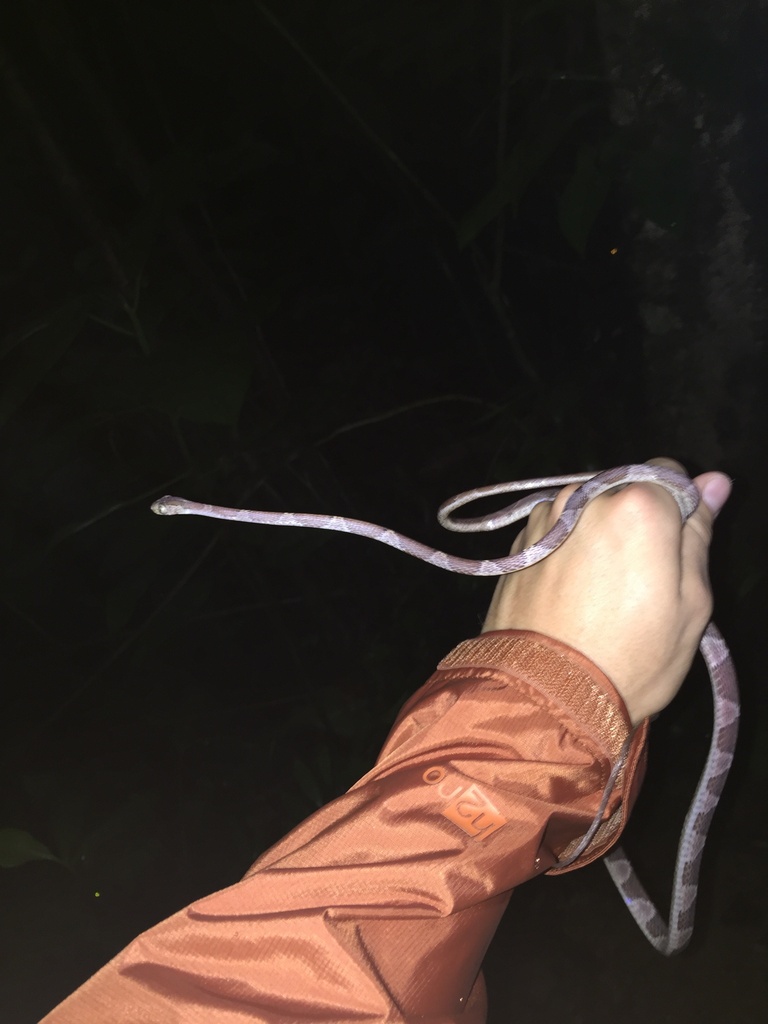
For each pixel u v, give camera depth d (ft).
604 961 3.35
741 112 2.54
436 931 0.94
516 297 4.89
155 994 0.89
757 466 3.13
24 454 3.26
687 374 3.06
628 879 2.34
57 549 4.24
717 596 3.33
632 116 2.61
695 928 3.35
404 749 1.07
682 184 2.13
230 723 4.58
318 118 4.19
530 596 1.20
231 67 3.91
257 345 3.64
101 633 4.47
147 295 2.84
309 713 4.01
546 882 3.72
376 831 0.98
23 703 4.62
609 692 1.08
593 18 2.85
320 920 0.91
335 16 3.20
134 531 2.94
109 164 3.57
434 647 4.25
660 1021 3.08
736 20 2.45
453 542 4.66
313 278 5.22
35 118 2.79
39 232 3.45
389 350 5.36
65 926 3.93
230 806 4.25
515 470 3.40
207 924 0.92
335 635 4.56
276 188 4.83
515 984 3.34
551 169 3.83
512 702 1.07
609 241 3.18
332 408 4.08
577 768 1.04
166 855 4.04
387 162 3.98
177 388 2.06
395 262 5.19
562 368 4.31
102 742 4.51
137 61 3.81
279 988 0.89
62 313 2.37
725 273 2.84
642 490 1.17
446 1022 0.93
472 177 4.57
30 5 2.91
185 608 4.25
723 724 2.10
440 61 3.16
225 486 3.68
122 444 4.06
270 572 5.02
